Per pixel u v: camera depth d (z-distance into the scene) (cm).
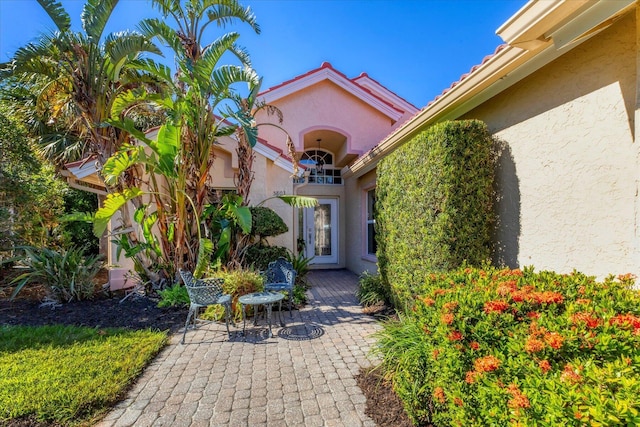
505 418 171
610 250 308
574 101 344
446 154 437
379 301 678
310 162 1307
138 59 680
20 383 349
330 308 679
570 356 179
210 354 446
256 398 335
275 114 1134
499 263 451
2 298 739
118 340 479
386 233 649
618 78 302
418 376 292
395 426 287
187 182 703
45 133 1066
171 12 666
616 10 260
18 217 809
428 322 273
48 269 690
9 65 645
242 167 771
